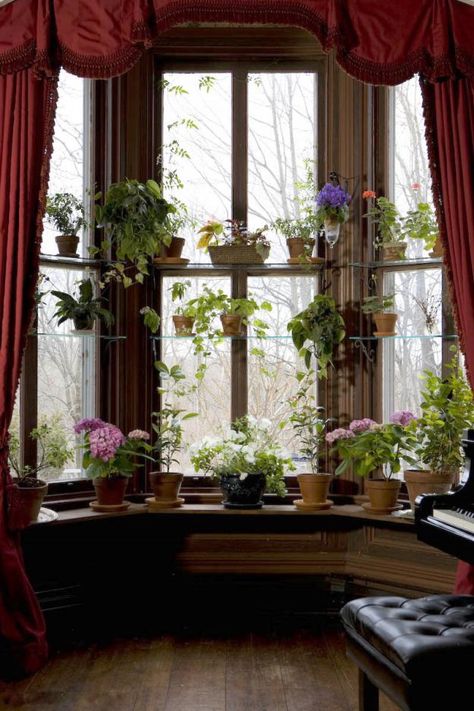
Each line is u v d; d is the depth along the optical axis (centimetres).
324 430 530
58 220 493
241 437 515
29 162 438
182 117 547
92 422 489
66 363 512
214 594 518
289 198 548
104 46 432
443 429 477
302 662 433
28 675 413
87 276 520
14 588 421
